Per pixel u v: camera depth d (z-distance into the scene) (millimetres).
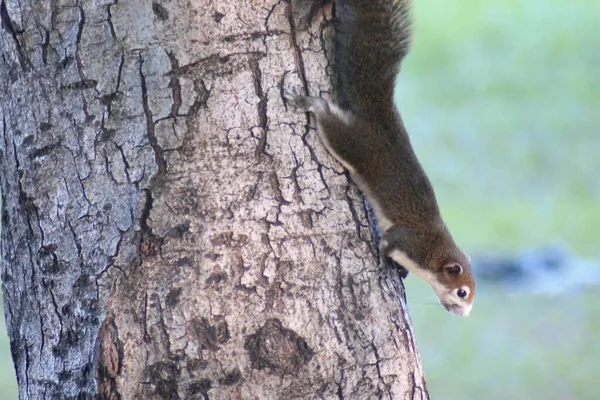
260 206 7539
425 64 37875
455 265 10547
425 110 33844
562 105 33312
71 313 7574
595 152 29594
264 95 7586
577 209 25906
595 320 19781
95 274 7480
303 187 7738
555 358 18266
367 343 7793
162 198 7418
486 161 29656
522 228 24781
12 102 7797
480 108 33719
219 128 7457
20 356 8016
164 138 7406
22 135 7727
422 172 10117
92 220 7516
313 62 7895
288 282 7551
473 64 37406
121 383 7309
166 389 7320
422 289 21797
